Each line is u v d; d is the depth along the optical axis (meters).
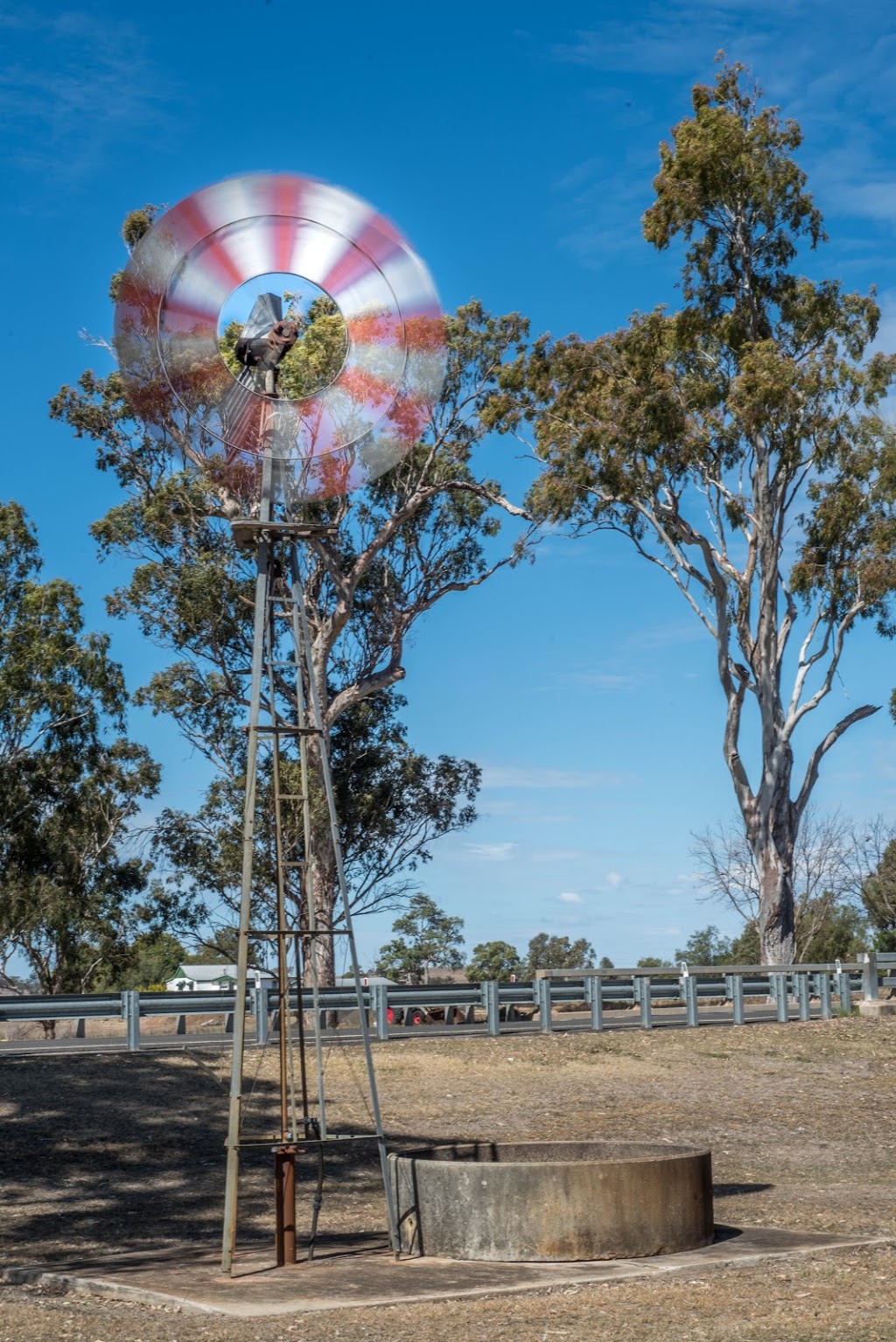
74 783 57.47
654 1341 7.86
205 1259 11.18
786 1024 25.41
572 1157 12.03
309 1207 13.87
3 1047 23.33
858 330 39.81
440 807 48.47
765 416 38.34
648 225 41.12
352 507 43.22
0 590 56.88
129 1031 20.80
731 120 39.91
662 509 40.59
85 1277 10.27
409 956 73.56
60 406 42.25
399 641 44.69
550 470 40.66
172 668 44.91
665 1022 26.31
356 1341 8.08
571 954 89.31
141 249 11.20
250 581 44.00
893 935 62.47
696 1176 10.88
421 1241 10.93
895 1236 11.39
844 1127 17.95
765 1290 9.27
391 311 11.70
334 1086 19.45
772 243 40.75
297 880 42.16
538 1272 10.02
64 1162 15.35
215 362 11.43
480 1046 22.38
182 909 45.53
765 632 40.34
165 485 42.22
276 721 11.55
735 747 40.59
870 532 39.31
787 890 40.09
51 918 55.50
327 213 11.51
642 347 40.19
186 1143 16.38
